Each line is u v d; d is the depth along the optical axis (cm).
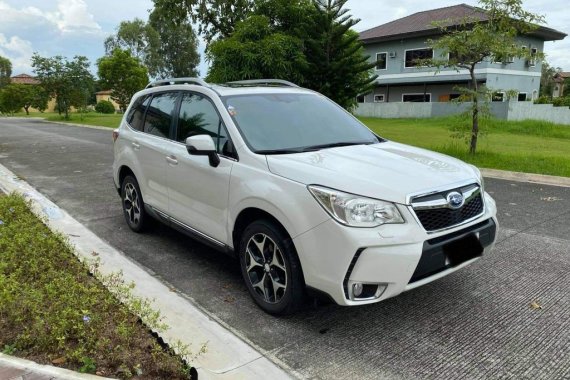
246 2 2428
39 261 398
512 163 1023
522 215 631
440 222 318
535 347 314
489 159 1073
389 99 3747
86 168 1059
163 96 511
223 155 393
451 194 325
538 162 1031
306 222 316
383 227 300
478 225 346
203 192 411
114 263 450
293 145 396
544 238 534
